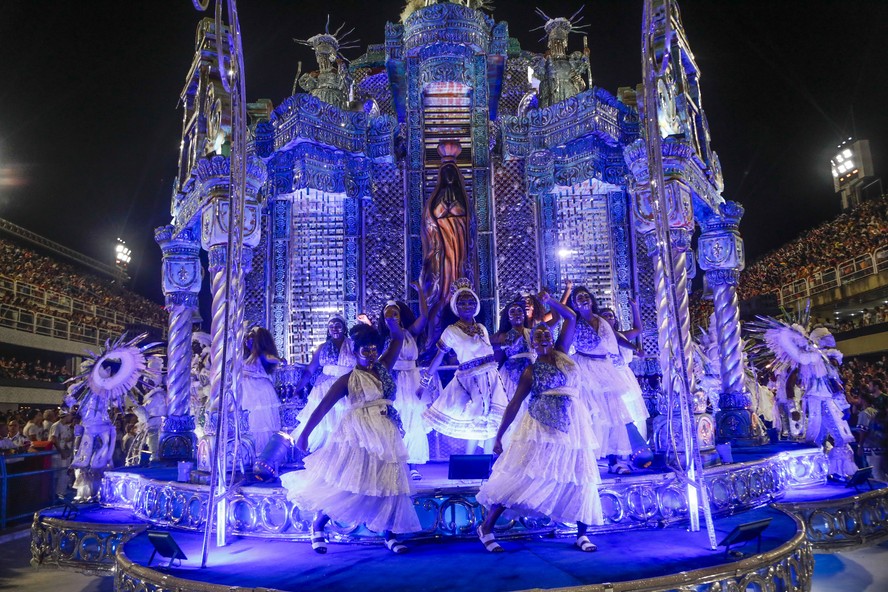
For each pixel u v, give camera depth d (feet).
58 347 93.30
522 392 17.12
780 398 35.88
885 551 23.08
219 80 24.63
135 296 125.18
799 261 98.17
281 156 33.40
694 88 31.55
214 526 19.88
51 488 35.45
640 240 33.86
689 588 13.78
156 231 33.96
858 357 84.43
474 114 35.09
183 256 33.76
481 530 17.20
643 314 33.40
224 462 19.34
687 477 18.20
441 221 31.37
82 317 101.55
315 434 23.52
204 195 23.85
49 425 48.26
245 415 22.33
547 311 25.30
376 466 16.55
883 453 36.88
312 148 32.99
